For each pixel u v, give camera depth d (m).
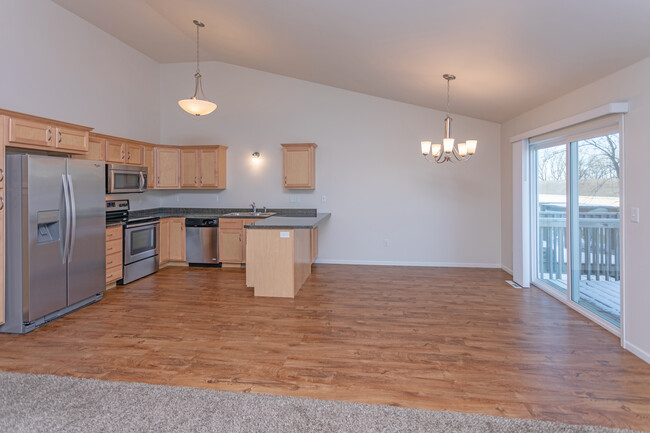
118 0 4.36
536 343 3.05
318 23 3.61
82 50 4.84
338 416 2.07
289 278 4.36
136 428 1.96
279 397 2.26
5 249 3.29
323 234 6.33
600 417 2.05
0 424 1.98
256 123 6.39
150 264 5.52
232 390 2.35
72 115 4.69
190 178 6.23
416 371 2.59
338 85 5.96
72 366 2.66
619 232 3.02
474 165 5.90
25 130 3.41
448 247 6.02
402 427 1.97
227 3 3.70
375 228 6.18
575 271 3.94
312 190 6.31
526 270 4.79
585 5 2.28
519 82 3.83
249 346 3.01
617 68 2.94
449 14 2.79
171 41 5.57
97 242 4.18
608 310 3.38
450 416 2.07
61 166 3.65
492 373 2.55
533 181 4.83
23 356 2.82
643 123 2.71
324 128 6.23
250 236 4.44
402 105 6.04
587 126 3.44
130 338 3.17
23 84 4.02
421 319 3.62
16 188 3.26
